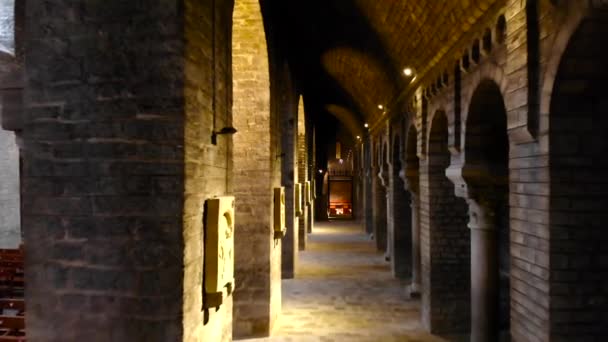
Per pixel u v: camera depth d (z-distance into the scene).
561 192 4.30
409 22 8.32
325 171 32.28
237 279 8.35
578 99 4.28
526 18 4.59
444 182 8.77
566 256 4.29
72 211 3.79
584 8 3.64
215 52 4.70
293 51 12.74
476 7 5.85
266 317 8.40
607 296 4.27
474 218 7.19
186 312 3.79
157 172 3.73
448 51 7.49
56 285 3.79
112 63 3.78
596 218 4.29
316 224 29.22
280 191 8.98
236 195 8.33
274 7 8.88
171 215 3.72
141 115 3.75
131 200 3.74
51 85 3.84
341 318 9.71
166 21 3.75
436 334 8.67
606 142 4.29
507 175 6.75
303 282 13.09
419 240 11.41
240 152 8.30
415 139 11.06
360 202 28.12
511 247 5.18
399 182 13.70
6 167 13.32
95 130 3.79
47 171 3.83
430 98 8.79
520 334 4.93
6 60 6.39
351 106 20.92
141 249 3.72
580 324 4.29
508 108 5.12
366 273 14.34
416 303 10.91
